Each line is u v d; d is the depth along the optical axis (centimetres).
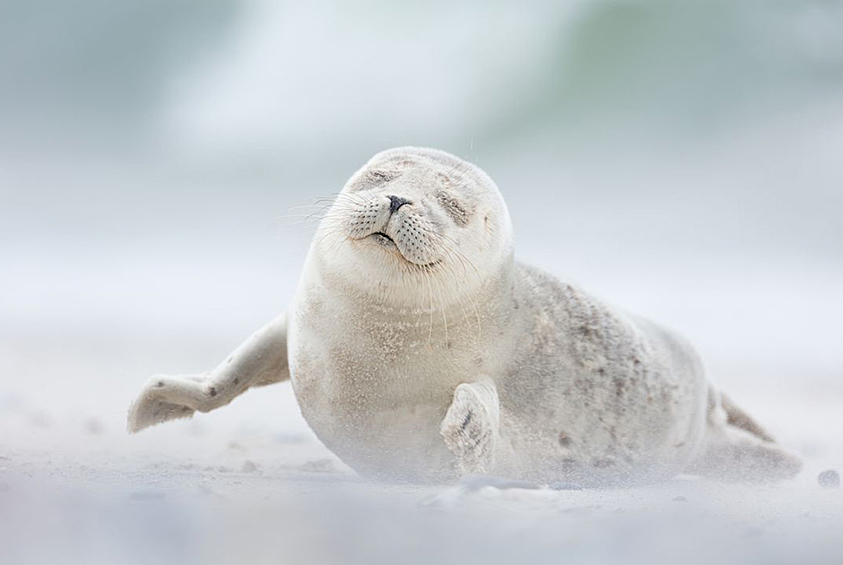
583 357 2369
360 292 2114
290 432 2992
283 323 2381
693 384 2548
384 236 2084
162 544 1480
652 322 2627
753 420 2859
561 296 2428
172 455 2544
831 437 3281
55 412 3112
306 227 2431
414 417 2194
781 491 2319
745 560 1480
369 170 2303
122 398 3391
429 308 2122
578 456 2367
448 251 2117
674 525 1670
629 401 2402
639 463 2445
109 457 2409
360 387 2170
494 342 2256
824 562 1476
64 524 1582
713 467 2669
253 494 1914
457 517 1694
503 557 1451
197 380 2397
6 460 2239
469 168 2348
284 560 1404
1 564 1373
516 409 2294
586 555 1477
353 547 1479
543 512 1766
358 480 2270
